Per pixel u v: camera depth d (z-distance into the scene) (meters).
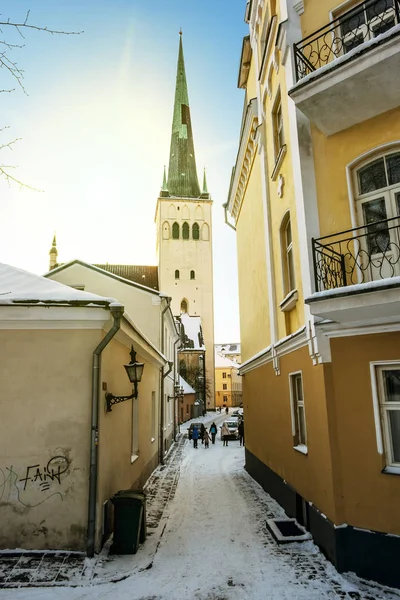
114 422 8.20
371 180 6.72
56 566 6.13
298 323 8.33
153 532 8.06
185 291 69.31
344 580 5.80
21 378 7.08
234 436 29.77
